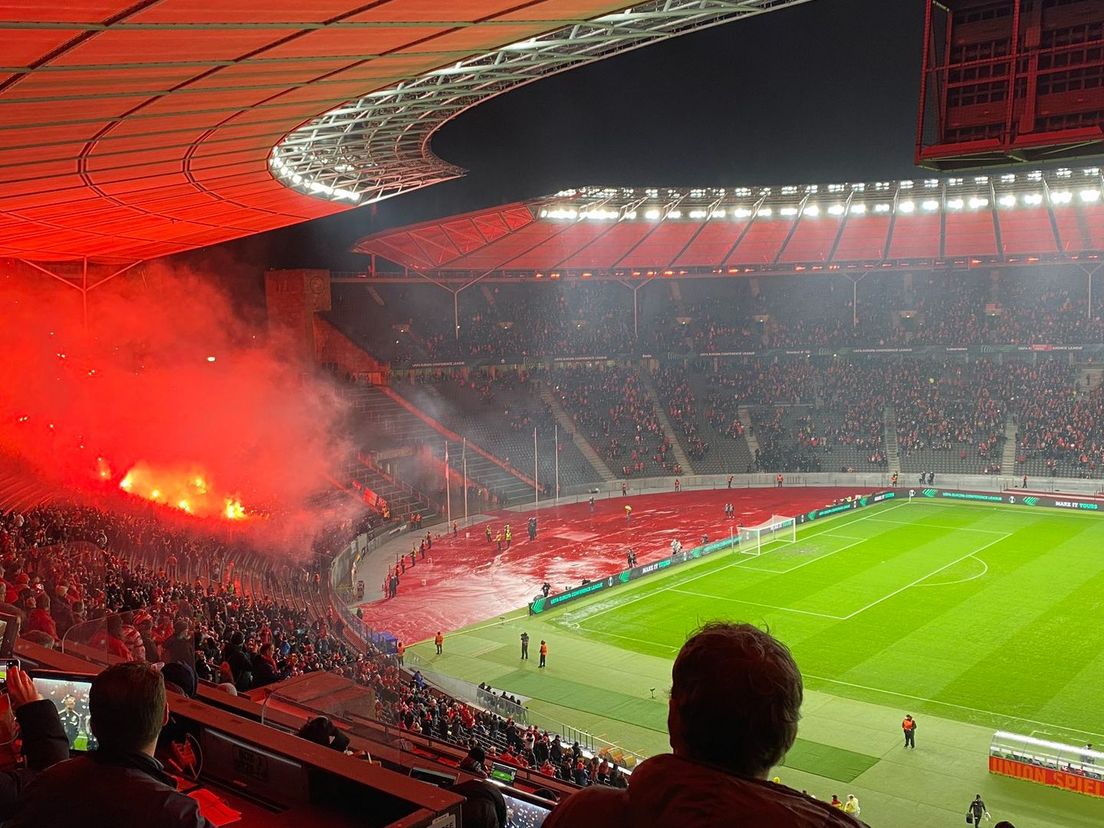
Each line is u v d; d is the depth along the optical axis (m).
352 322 75.25
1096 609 39.84
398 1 15.73
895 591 43.88
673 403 82.69
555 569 51.12
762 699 2.64
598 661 36.59
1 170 25.08
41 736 4.61
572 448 77.25
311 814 4.17
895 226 74.88
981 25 17.42
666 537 58.25
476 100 34.53
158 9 13.70
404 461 68.94
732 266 83.81
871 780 25.53
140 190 32.88
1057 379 77.19
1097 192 65.94
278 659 19.67
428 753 9.37
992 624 38.44
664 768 2.71
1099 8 16.45
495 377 81.88
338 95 24.19
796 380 83.75
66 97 18.53
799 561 50.53
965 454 74.00
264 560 44.94
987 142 17.44
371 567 52.91
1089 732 28.09
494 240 73.19
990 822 23.06
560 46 26.64
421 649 38.75
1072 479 68.75
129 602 20.34
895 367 83.12
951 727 28.89
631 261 81.56
